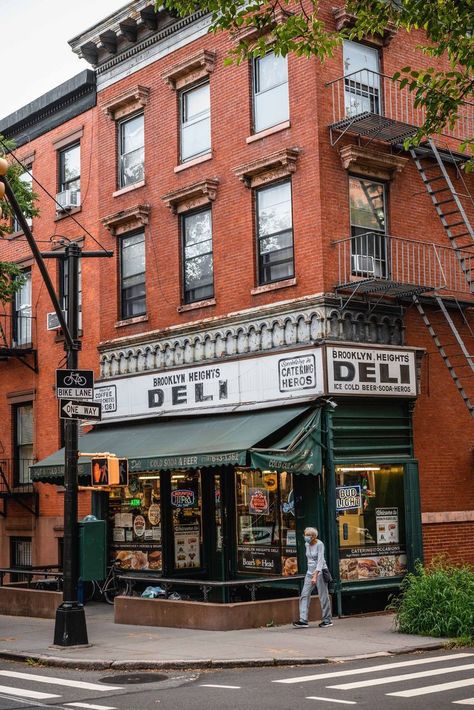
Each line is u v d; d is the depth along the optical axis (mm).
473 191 21703
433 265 20391
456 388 20484
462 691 10562
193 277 21859
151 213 23047
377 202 19703
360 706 9703
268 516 19406
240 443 17531
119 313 23922
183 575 21438
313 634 15367
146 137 23406
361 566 18234
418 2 12664
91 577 14867
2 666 13680
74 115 26141
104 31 24094
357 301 18672
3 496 26469
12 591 20281
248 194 20250
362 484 18547
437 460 19891
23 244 27984
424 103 13352
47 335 26594
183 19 22250
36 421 26688
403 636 15078
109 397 23625
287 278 19312
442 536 19719
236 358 19938
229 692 10852
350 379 18188
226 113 21000
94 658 13422
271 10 13328
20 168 23312
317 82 18875
